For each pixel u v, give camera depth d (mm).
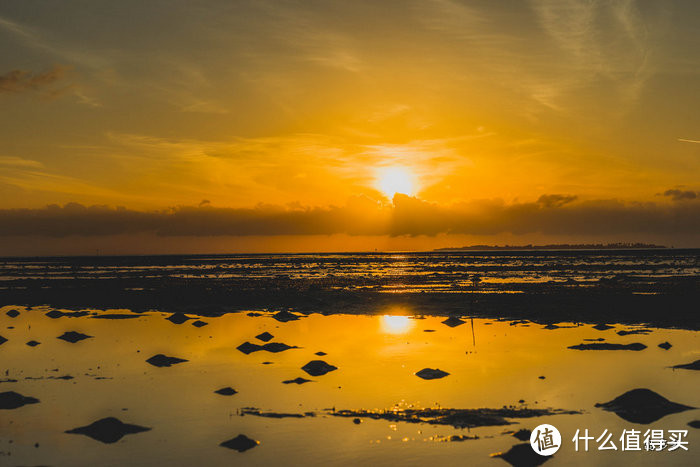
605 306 48219
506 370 25922
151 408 20875
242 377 25391
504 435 17594
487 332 37219
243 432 18156
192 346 33344
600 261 164500
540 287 67312
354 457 15938
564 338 34500
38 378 25547
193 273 112500
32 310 53500
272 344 32281
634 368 26172
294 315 45906
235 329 40125
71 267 157125
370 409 20312
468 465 15414
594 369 26031
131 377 25609
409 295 59594
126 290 71062
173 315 45219
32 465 15742
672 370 25703
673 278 78500
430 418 19219
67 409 20891
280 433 18047
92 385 24219
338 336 36375
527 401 21000
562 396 21641
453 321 41438
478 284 73938
